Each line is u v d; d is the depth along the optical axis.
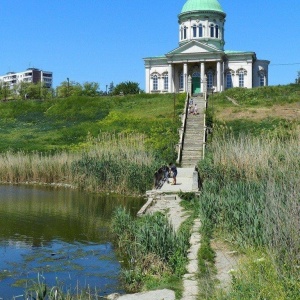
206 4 88.38
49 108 68.75
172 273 13.36
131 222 18.34
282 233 11.49
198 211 21.03
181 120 49.81
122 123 54.78
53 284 13.76
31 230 20.72
